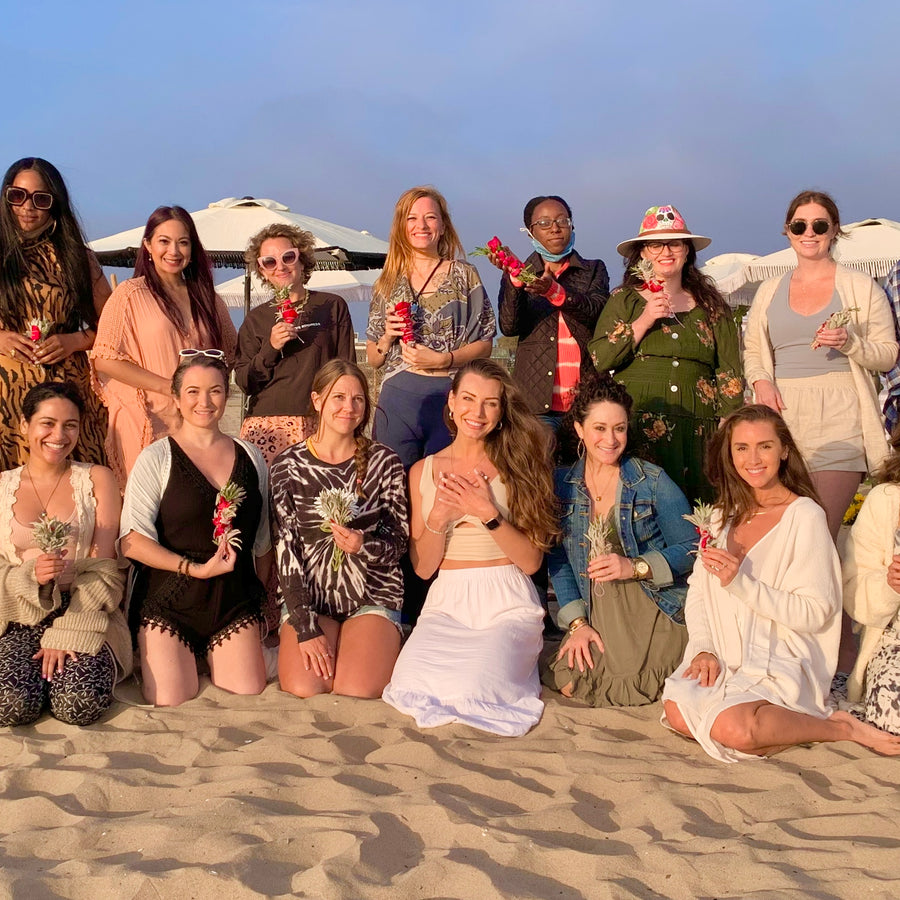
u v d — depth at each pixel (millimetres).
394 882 3002
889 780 3846
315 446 5312
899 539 4457
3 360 5719
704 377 5832
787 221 5695
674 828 3420
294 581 5078
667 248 5680
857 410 5504
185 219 5918
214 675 5078
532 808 3684
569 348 6246
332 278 21609
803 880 3002
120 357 5750
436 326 6113
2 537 4898
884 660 4422
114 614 4895
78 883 2996
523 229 6402
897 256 17219
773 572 4520
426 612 5234
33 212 5691
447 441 6125
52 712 4633
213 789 3762
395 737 4367
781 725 4102
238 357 6172
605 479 5285
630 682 4945
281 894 2943
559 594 5297
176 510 5055
